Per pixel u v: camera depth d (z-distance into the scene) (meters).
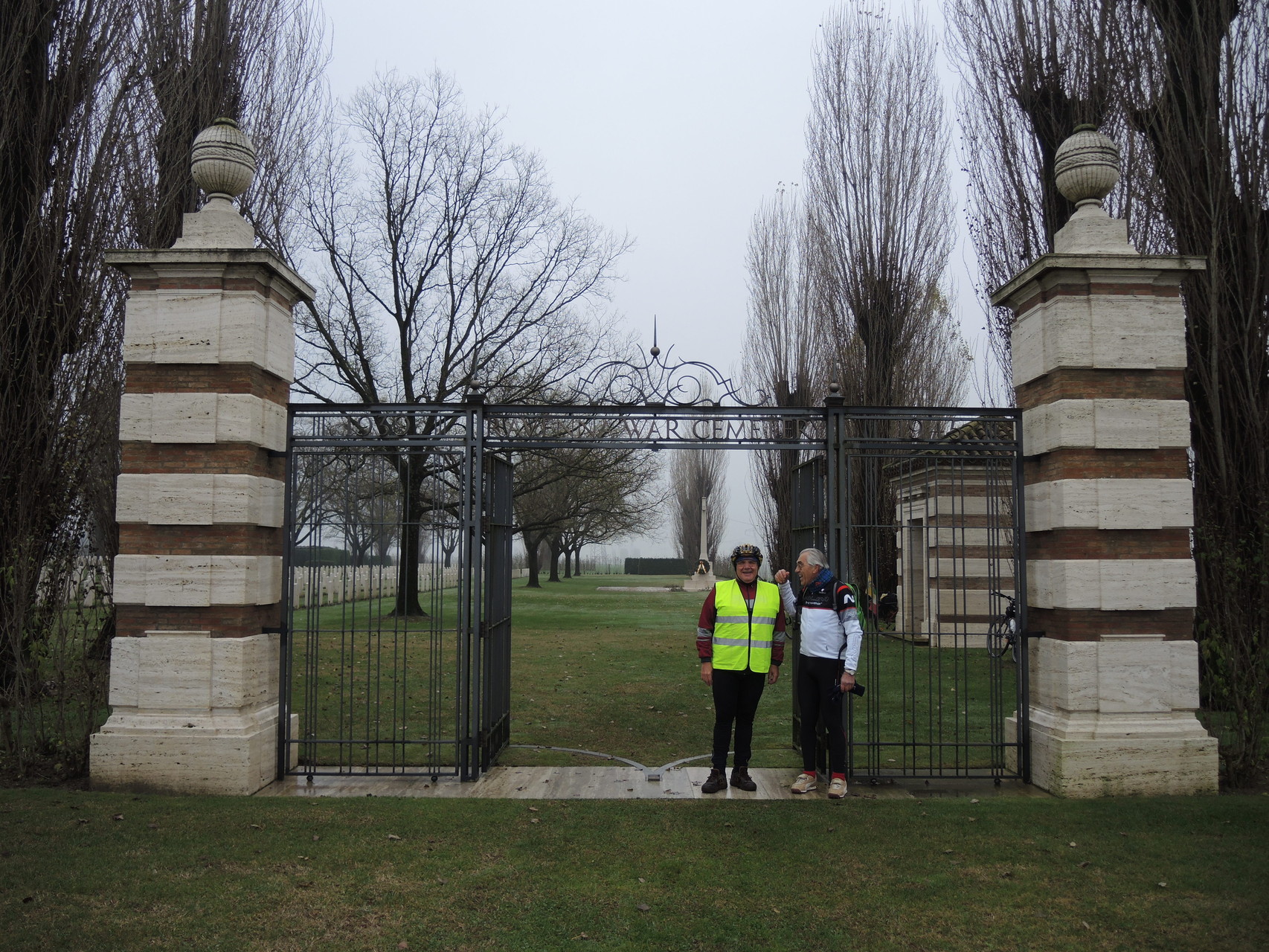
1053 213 12.68
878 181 18.72
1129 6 11.38
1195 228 9.49
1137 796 7.10
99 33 10.23
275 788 7.34
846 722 7.82
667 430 8.16
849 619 7.31
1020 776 7.78
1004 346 14.19
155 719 7.12
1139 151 11.51
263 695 7.54
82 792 6.91
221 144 7.42
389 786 7.46
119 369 9.69
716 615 7.48
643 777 7.86
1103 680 7.21
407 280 24.59
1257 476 8.55
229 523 7.15
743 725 7.51
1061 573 7.33
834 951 4.41
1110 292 7.37
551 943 4.44
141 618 7.23
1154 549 7.32
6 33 9.39
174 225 11.77
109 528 9.56
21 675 7.70
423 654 17.12
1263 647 7.52
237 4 13.54
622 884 5.21
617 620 26.08
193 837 5.86
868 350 18.80
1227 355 8.91
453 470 20.77
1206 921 4.75
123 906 4.79
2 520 8.16
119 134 10.54
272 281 7.45
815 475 8.20
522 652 17.62
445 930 4.58
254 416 7.29
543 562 87.12
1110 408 7.29
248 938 4.46
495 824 6.28
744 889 5.16
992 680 8.02
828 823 6.39
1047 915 4.82
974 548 17.94
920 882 5.27
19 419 8.49
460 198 24.67
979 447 7.99
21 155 9.41
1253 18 9.52
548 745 9.48
